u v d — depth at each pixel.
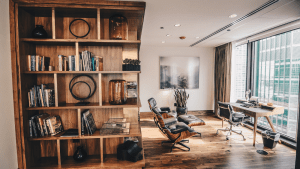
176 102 5.25
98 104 1.90
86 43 1.89
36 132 1.81
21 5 1.65
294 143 3.09
